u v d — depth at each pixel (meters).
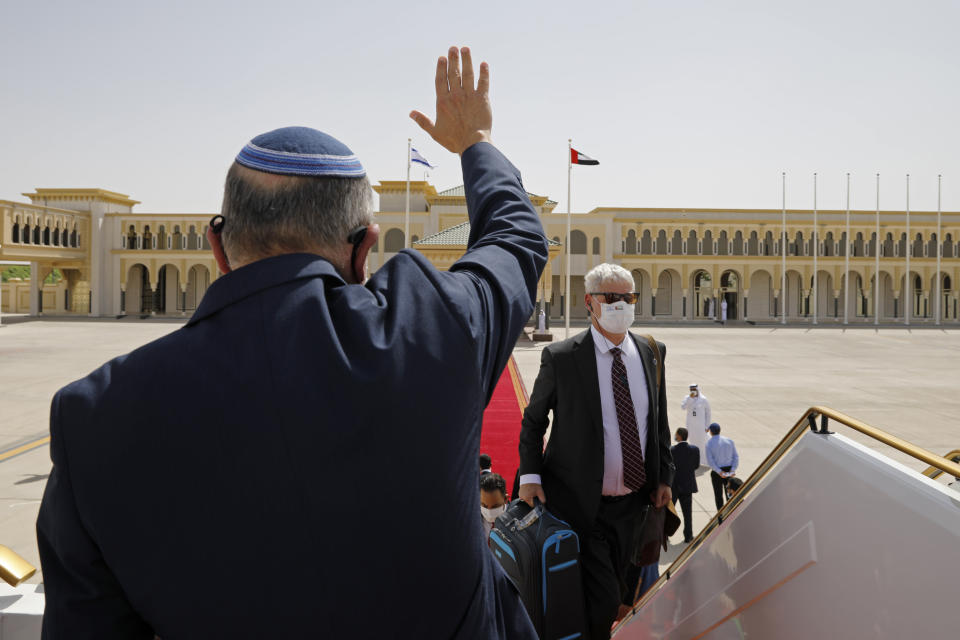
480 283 0.92
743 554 1.97
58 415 0.71
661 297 50.84
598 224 47.62
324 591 0.70
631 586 3.02
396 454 0.72
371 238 0.89
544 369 2.85
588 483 2.71
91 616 0.71
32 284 47.78
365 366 0.73
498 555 2.53
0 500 7.82
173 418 0.69
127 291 49.72
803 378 19.19
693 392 9.67
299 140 0.85
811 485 1.63
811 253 48.56
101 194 47.75
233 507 0.69
